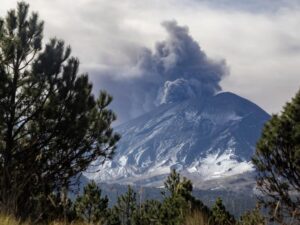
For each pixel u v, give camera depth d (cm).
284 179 1552
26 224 845
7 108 1820
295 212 1047
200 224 900
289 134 1577
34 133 1852
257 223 1043
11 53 1856
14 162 1777
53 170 1825
